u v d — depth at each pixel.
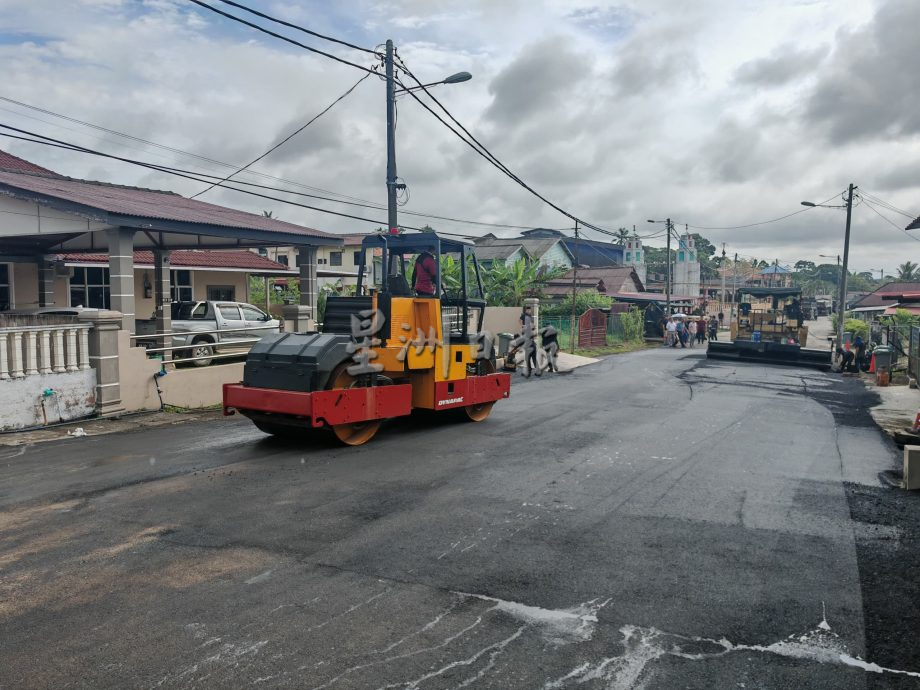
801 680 3.70
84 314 11.05
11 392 10.05
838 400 16.14
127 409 11.68
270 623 4.21
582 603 4.57
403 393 9.89
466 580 4.90
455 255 12.01
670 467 8.50
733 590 4.81
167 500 6.70
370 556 5.32
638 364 25.05
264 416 9.21
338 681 3.59
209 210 16.98
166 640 3.98
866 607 4.57
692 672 3.76
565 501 6.91
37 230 12.59
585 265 67.31
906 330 24.84
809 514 6.61
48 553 5.29
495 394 11.63
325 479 7.59
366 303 9.61
